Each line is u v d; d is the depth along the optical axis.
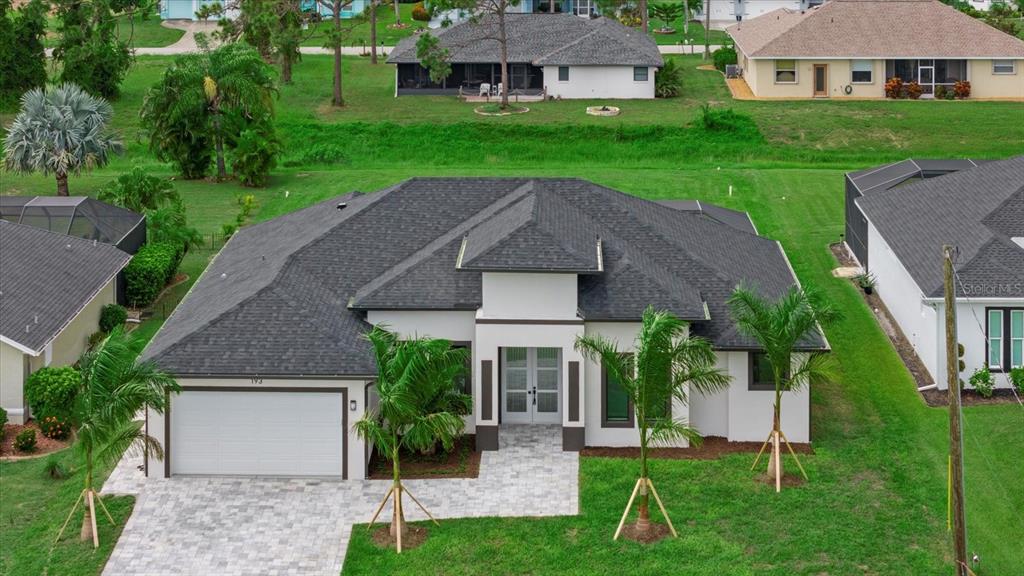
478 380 33.94
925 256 40.94
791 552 28.41
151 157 73.94
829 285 48.16
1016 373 36.94
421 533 29.69
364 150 76.62
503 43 83.38
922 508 30.41
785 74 87.12
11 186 65.75
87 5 89.44
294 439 32.72
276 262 38.00
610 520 30.06
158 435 32.72
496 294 33.72
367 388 32.62
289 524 30.31
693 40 110.88
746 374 34.09
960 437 26.62
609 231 38.28
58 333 37.84
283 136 73.56
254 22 92.44
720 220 48.25
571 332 33.69
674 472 32.47
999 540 28.95
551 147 76.81
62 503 31.56
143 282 46.16
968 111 81.69
